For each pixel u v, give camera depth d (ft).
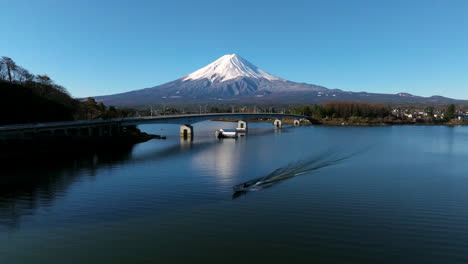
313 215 125.49
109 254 94.43
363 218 122.83
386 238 105.19
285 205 137.80
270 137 479.00
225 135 471.21
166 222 117.91
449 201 144.66
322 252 95.81
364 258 92.32
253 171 211.00
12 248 97.86
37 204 137.69
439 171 214.07
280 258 92.07
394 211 130.82
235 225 115.34
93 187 166.40
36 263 89.61
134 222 117.70
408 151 316.40
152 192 156.97
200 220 119.96
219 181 181.68
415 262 90.43
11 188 163.84
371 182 180.55
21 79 401.49
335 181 183.01
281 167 226.79
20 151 254.27
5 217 122.31
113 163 239.30
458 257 93.09
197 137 476.54
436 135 517.14
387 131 613.93
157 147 345.31
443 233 109.29
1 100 316.40
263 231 110.42
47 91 413.80
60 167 219.61
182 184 173.99
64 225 114.83
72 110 439.63
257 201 143.54
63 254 94.53
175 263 89.66
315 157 273.33
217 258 92.27
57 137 302.86
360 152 308.19
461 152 311.88
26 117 350.23
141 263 89.66
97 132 388.57
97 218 121.80
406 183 178.81
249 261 90.58
